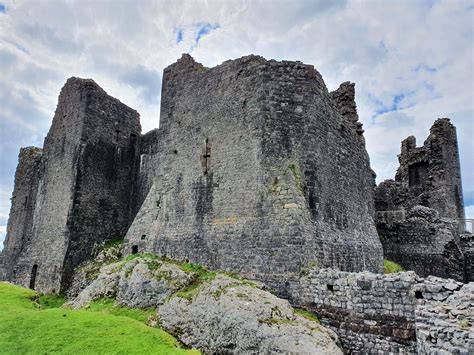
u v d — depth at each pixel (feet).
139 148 86.89
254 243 48.37
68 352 30.48
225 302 39.01
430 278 36.58
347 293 40.01
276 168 49.96
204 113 59.98
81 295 53.67
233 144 54.60
